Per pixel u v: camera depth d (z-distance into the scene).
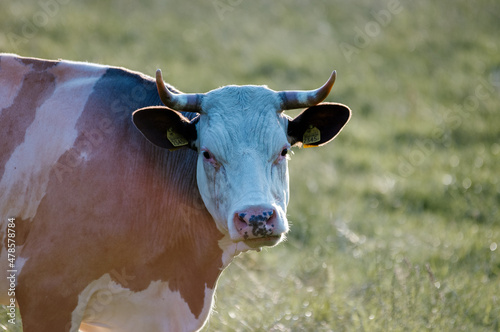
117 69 12.21
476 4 52.78
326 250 19.36
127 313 12.01
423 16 49.97
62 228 11.19
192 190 11.93
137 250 11.57
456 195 24.98
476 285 16.70
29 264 11.20
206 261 12.23
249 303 16.22
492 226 21.84
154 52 39.97
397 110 35.44
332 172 27.47
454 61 42.59
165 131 11.39
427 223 22.52
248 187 10.54
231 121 10.99
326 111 11.84
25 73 11.88
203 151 11.14
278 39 44.28
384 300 15.80
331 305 15.86
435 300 15.49
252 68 39.28
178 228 11.88
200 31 44.28
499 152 29.58
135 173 11.58
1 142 11.48
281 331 14.77
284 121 11.62
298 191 25.11
